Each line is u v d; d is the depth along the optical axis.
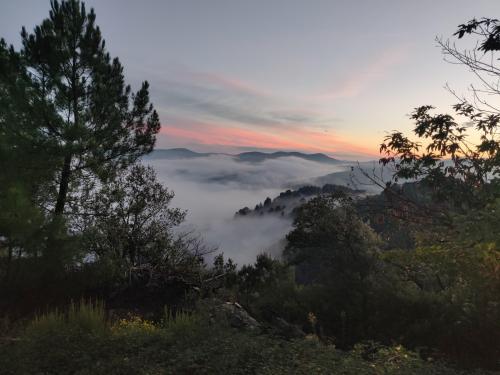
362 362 5.66
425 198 8.84
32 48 12.76
